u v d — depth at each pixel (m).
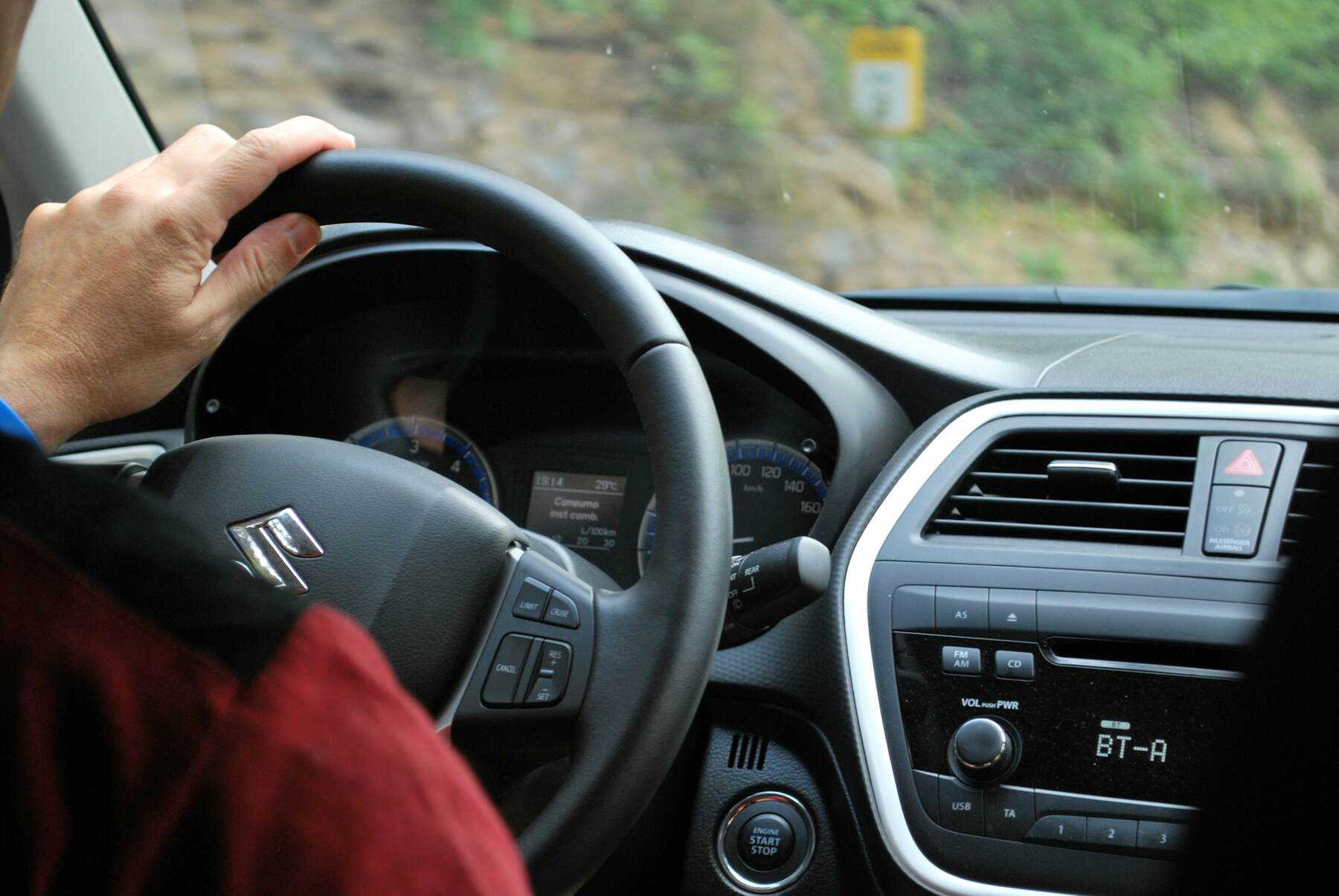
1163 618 1.18
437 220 0.95
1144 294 1.71
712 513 0.88
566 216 0.94
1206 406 1.27
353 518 0.90
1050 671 1.19
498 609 0.89
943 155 3.29
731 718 1.29
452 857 0.37
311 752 0.34
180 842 0.33
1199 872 0.54
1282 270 2.61
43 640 0.32
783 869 1.25
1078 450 1.30
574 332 1.47
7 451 0.33
